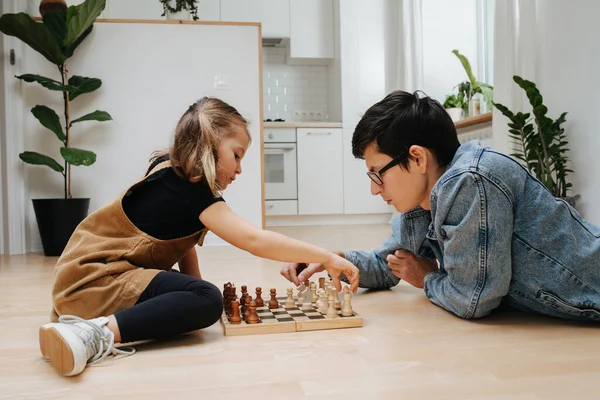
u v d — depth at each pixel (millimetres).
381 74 5289
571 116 2574
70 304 1235
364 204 5301
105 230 1295
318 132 5211
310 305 1477
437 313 1467
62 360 998
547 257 1300
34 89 3447
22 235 3381
